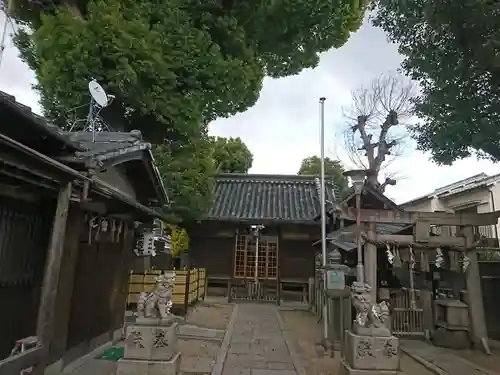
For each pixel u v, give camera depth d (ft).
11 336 15.48
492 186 45.70
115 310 27.30
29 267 16.52
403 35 25.39
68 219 19.69
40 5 33.40
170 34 31.30
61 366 19.20
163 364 18.94
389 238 29.45
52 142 15.44
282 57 45.91
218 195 64.08
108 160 20.38
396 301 33.50
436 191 58.85
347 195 43.14
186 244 54.29
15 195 15.05
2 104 11.96
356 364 18.88
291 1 37.04
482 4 18.70
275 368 22.20
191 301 43.21
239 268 57.57
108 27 28.40
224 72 33.01
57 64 28.60
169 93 31.22
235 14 37.52
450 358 25.88
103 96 24.47
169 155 34.30
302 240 57.26
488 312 33.53
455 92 23.97
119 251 28.12
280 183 69.72
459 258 30.86
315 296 45.11
